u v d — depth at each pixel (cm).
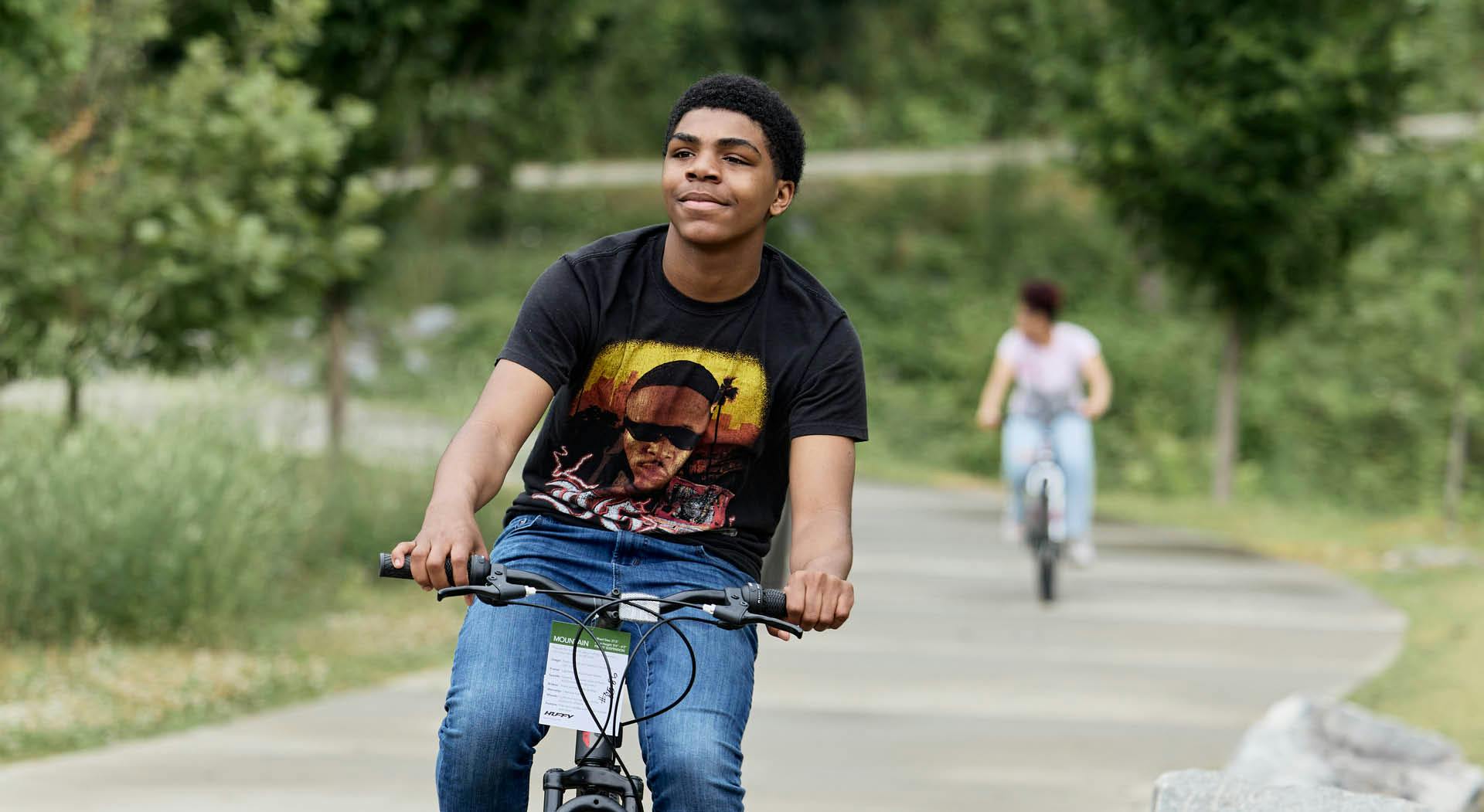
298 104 1170
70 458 966
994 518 1852
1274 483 3027
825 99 6053
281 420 1229
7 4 924
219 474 988
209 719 792
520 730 349
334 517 1210
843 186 4806
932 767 735
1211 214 1998
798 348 376
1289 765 660
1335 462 2994
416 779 686
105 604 932
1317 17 1895
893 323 4066
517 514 383
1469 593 1320
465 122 1545
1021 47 2383
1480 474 2920
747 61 6291
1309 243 1989
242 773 688
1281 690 937
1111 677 966
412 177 1575
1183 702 899
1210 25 1917
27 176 1054
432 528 334
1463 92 1848
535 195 4666
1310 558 1619
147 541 939
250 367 1148
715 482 382
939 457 3341
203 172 1152
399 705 838
